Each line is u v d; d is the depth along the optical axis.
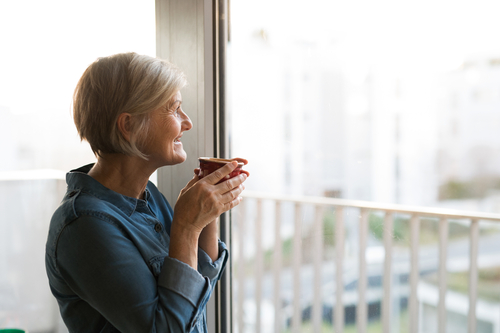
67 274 0.68
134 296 0.65
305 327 3.20
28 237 1.78
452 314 2.70
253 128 3.62
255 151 3.65
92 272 0.65
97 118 0.73
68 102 1.68
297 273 2.89
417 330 2.50
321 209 2.77
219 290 1.18
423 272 2.79
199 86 1.06
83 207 0.69
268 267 3.35
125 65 0.73
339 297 2.80
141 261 0.70
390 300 2.61
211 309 1.17
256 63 3.52
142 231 0.76
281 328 3.12
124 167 0.78
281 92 3.62
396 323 2.78
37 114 1.70
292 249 3.09
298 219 2.85
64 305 0.74
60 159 1.75
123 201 0.77
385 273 2.61
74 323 0.74
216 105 1.07
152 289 0.68
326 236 3.15
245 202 3.02
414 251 2.44
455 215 2.28
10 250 1.76
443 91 3.45
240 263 3.04
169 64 0.78
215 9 1.05
